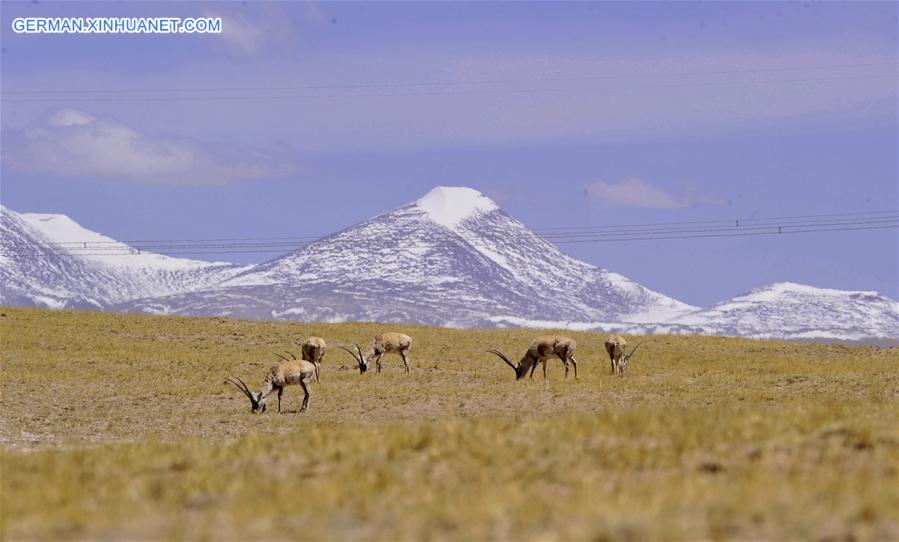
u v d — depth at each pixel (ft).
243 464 205.98
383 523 152.15
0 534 150.71
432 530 145.59
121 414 408.05
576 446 207.41
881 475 173.06
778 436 207.62
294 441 235.20
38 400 443.32
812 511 147.23
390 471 186.50
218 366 584.81
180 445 250.98
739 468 181.37
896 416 250.98
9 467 214.07
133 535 148.56
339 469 193.57
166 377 526.16
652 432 218.38
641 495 158.30
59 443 337.11
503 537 139.85
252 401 399.65
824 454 190.90
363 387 472.44
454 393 448.65
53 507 169.07
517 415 384.68
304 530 146.92
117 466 208.03
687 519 143.84
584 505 152.76
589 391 447.83
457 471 189.57
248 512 158.10
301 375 404.36
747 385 477.77
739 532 138.62
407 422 370.73
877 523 142.31
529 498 162.20
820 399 410.52
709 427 219.41
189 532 147.43
